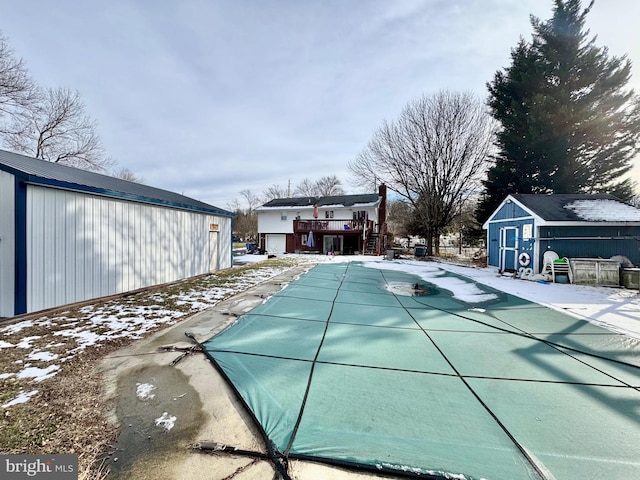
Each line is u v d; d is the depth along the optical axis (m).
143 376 2.78
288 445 1.86
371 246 21.16
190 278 8.98
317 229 21.42
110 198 6.17
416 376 2.79
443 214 19.36
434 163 18.53
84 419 2.12
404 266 12.91
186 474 1.64
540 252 9.12
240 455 1.79
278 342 3.64
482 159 17.83
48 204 4.90
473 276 9.84
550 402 2.37
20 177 4.46
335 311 5.14
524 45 15.68
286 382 2.66
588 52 14.01
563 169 14.32
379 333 4.01
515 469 1.68
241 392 2.49
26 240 4.55
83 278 5.54
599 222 8.66
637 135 13.52
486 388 2.59
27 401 2.34
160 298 6.17
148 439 1.92
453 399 2.41
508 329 4.22
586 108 13.54
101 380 2.70
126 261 6.59
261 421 2.10
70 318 4.64
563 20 14.59
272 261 15.08
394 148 19.83
